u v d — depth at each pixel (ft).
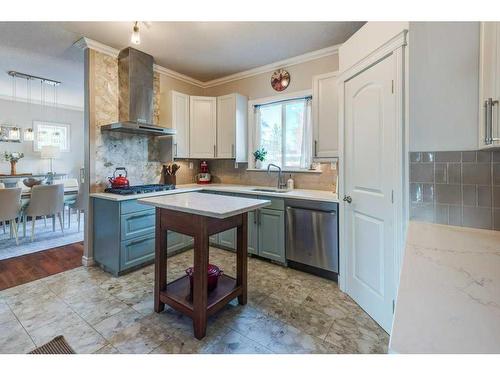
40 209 13.15
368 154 6.44
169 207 5.98
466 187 4.67
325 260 8.52
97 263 9.75
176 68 12.03
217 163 14.08
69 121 21.24
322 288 8.04
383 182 5.93
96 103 9.70
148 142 11.71
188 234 5.92
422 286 2.51
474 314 2.02
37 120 19.61
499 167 4.43
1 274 8.96
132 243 9.11
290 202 9.30
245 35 8.99
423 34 4.92
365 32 6.34
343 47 7.32
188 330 5.98
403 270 2.90
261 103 12.27
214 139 12.64
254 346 5.46
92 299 7.31
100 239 9.42
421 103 4.99
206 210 5.40
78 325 6.12
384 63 5.78
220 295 6.46
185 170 13.55
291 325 6.18
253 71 12.19
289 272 9.23
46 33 8.87
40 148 19.79
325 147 8.82
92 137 9.63
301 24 8.28
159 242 6.61
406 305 2.18
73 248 11.76
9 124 18.26
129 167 10.96
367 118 6.44
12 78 14.16
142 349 5.33
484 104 4.05
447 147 4.79
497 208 4.46
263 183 12.46
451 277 2.71
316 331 5.95
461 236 4.17
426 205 5.00
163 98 11.85
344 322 6.30
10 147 18.42
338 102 7.73
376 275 6.24
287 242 9.44
